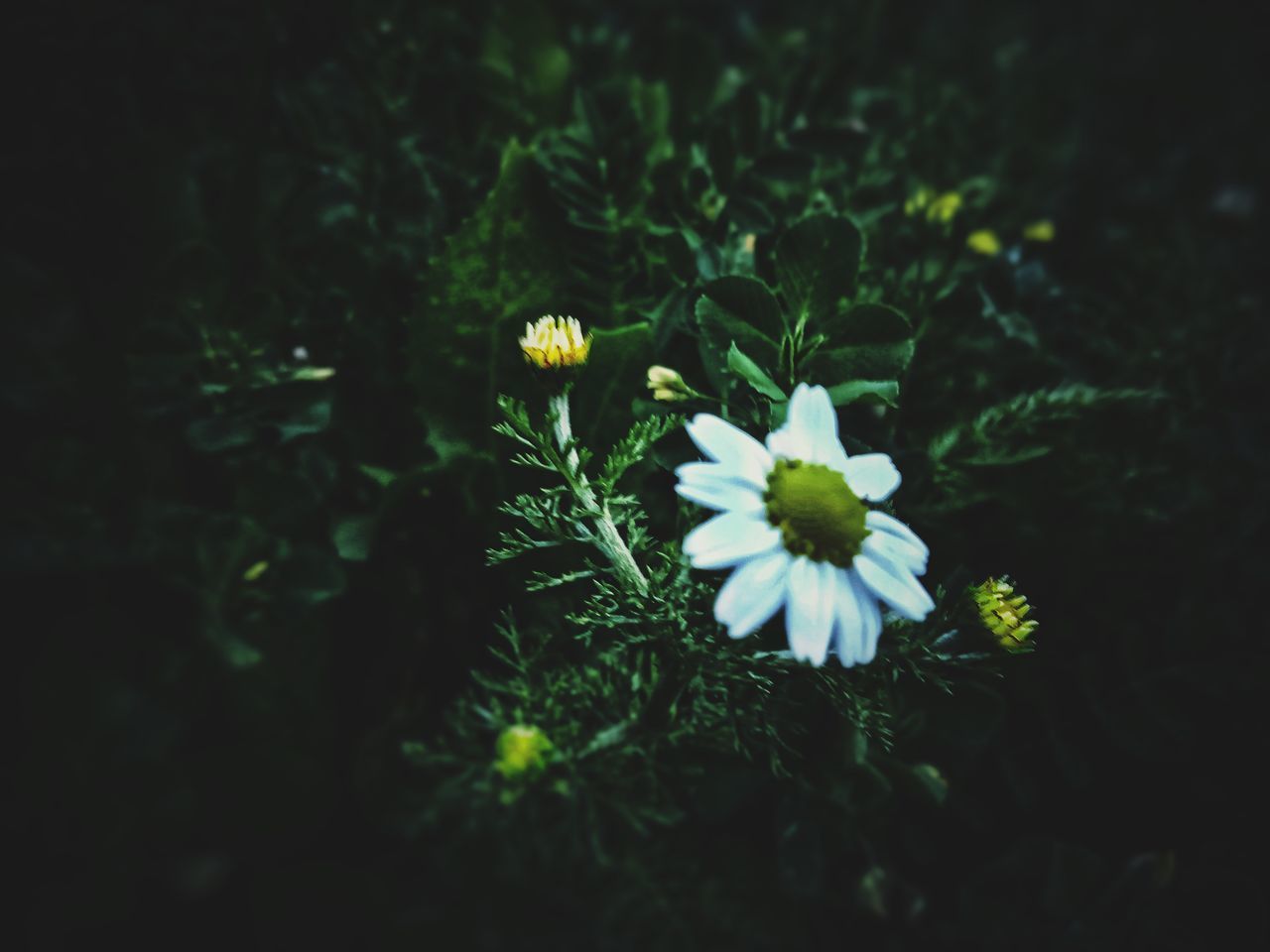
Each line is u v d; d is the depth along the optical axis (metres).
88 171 0.17
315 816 0.18
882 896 0.15
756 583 0.10
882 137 0.20
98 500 0.16
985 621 0.12
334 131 0.16
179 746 0.18
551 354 0.12
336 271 0.15
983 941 0.15
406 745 0.15
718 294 0.12
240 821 0.18
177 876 0.20
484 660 0.16
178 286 0.15
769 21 0.24
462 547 0.15
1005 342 0.16
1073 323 0.17
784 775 0.13
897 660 0.12
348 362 0.15
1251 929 0.15
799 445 0.11
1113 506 0.16
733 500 0.10
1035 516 0.16
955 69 0.24
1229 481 0.17
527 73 0.17
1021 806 0.15
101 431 0.16
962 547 0.15
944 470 0.14
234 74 0.17
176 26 0.17
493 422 0.14
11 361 0.16
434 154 0.16
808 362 0.13
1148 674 0.15
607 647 0.14
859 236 0.13
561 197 0.14
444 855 0.18
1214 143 0.26
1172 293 0.19
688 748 0.14
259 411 0.14
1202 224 0.22
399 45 0.17
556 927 0.19
